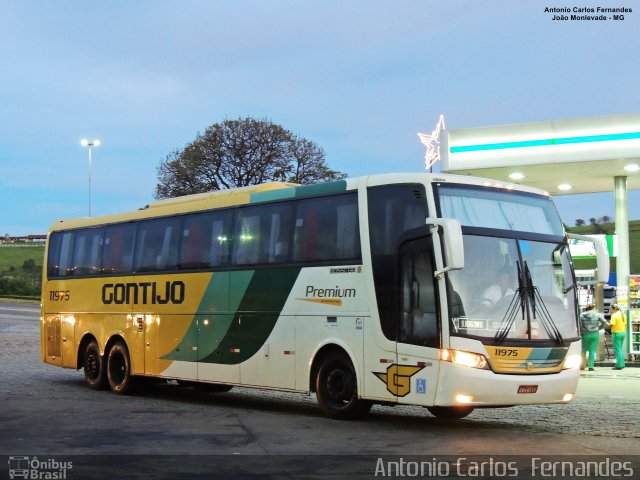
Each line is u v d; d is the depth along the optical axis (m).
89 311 18.69
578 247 26.62
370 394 11.98
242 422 12.52
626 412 13.91
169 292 16.28
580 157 23.19
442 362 11.01
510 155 24.03
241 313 14.46
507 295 11.48
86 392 17.61
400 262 11.76
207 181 60.94
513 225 12.04
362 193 12.50
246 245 14.60
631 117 22.67
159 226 16.94
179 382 19.22
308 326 13.10
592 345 22.69
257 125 61.38
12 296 69.44
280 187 15.01
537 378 11.30
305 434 11.25
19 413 13.45
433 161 27.20
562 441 10.59
